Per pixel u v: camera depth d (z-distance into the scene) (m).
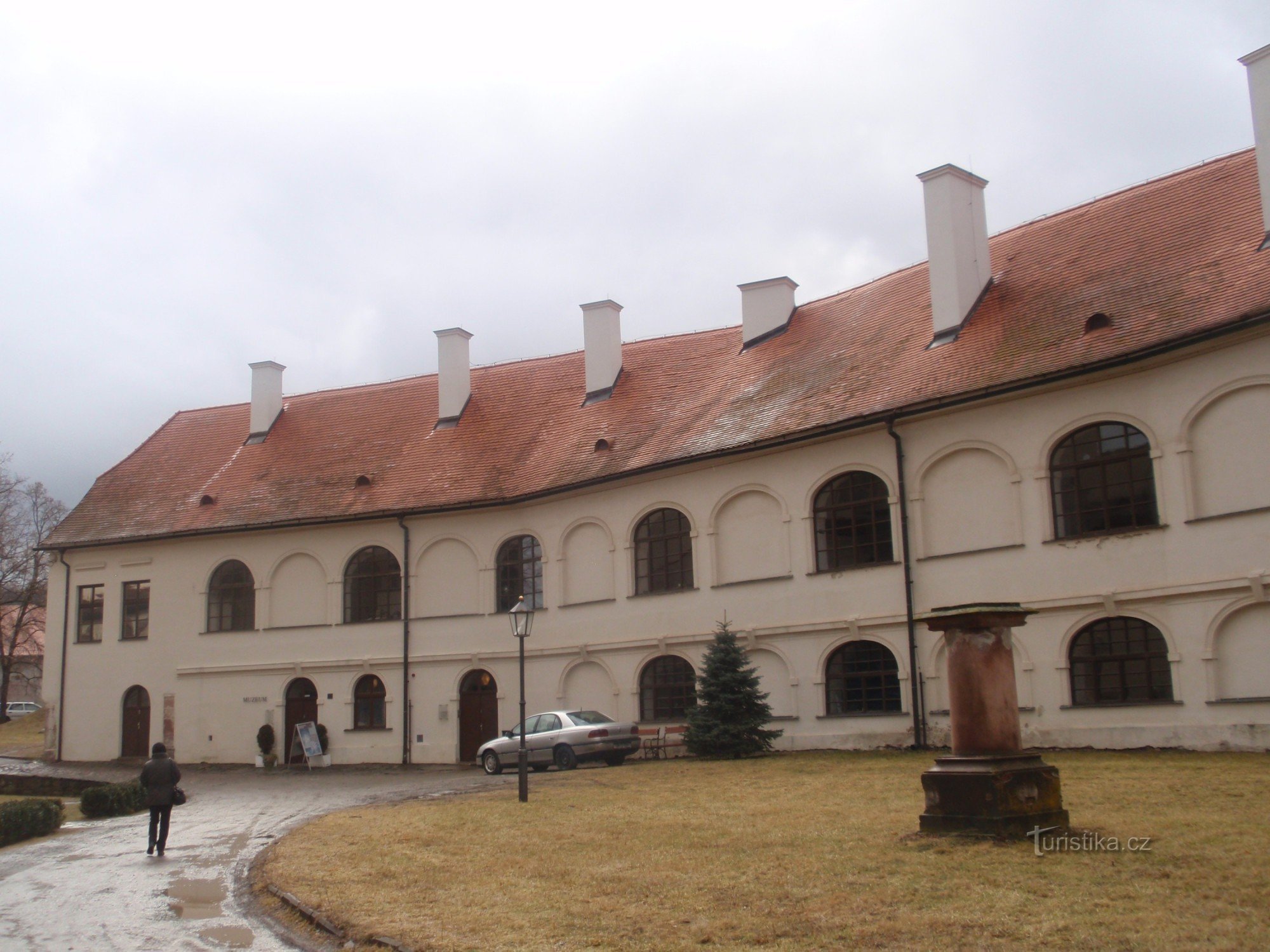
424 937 11.78
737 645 29.45
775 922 11.20
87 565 43.78
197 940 12.82
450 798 23.30
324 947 12.14
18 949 12.83
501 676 36.44
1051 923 10.38
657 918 11.77
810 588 29.58
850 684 28.89
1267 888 11.01
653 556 33.25
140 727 42.03
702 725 28.56
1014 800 13.87
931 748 26.84
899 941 10.27
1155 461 24.05
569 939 11.30
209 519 41.78
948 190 30.23
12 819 22.19
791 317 36.66
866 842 14.41
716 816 17.84
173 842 20.83
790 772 23.53
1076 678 25.03
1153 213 28.75
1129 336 24.69
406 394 44.84
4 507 65.38
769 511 30.78
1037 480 25.73
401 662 38.06
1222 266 24.70
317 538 40.00
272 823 22.64
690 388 36.41
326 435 44.16
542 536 36.09
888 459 28.41
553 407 40.00
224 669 40.69
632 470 33.16
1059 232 31.23
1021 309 28.81
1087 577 24.80
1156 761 21.22
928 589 27.41
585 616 34.56
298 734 38.34
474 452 39.72
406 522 38.69
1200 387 23.45
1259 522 22.44
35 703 85.56
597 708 34.03
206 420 48.50
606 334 39.00
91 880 17.19
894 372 29.77
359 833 18.53
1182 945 9.55
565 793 22.39
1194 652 23.17
